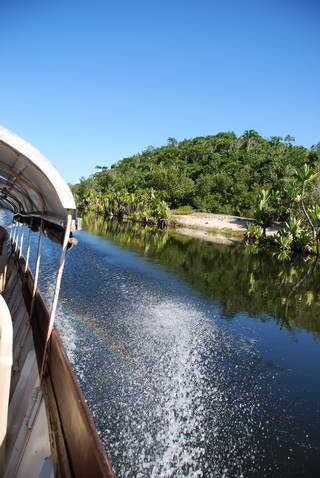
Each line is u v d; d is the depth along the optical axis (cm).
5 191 1009
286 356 1745
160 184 8956
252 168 9456
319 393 1416
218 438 1085
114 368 1411
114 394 1246
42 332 567
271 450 1057
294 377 1530
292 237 4981
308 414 1259
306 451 1069
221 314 2267
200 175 9594
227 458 1009
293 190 5241
